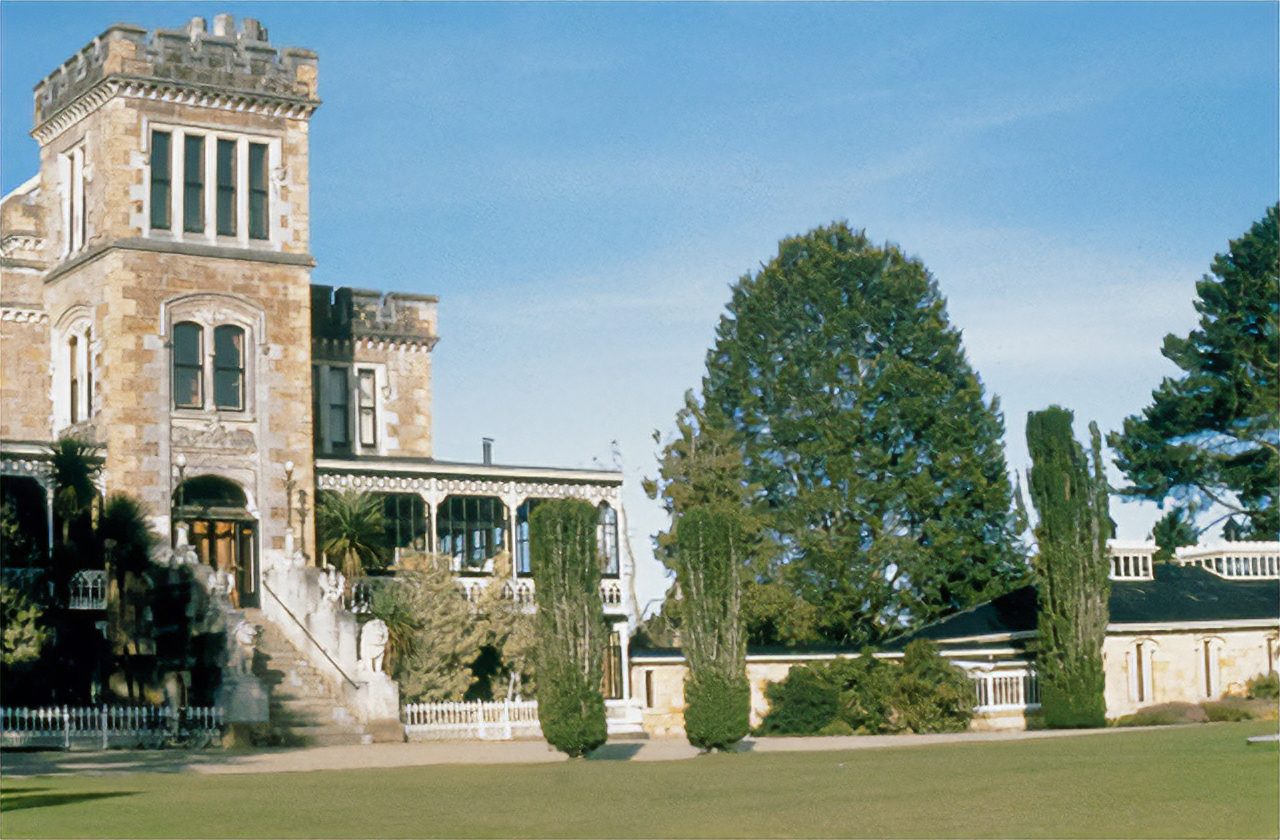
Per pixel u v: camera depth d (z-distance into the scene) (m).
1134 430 84.56
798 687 53.75
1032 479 54.44
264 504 54.97
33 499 52.94
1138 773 29.12
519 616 55.47
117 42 53.81
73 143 56.03
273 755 42.09
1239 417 82.06
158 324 53.84
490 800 27.83
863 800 26.47
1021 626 60.91
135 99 54.19
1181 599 60.03
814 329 78.38
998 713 55.19
